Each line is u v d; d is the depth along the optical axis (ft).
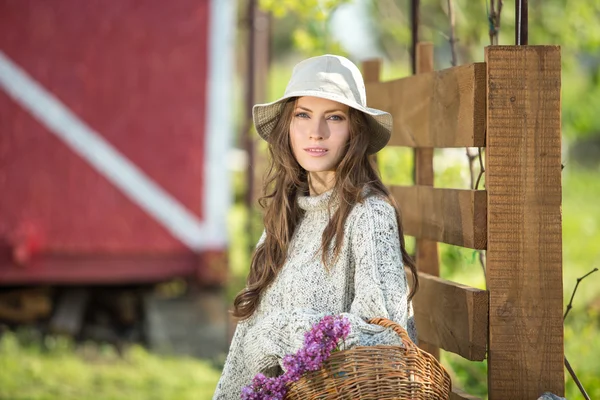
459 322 12.61
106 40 39.47
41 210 38.88
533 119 11.65
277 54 102.73
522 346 11.73
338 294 12.00
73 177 39.19
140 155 39.78
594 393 18.34
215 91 40.37
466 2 28.19
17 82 38.78
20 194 38.75
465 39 28.53
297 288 12.26
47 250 38.83
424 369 10.41
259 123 13.47
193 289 42.63
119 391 27.17
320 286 12.11
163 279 40.14
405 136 15.35
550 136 11.67
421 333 14.58
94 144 39.37
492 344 11.73
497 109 11.65
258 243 13.46
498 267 11.73
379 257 11.54
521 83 11.65
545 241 11.71
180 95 40.14
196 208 40.16
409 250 21.01
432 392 10.43
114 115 39.55
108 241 39.45
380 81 17.92
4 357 31.32
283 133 12.92
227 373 13.06
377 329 10.87
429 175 15.14
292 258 12.65
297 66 12.67
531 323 11.73
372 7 41.45
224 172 40.45
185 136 40.16
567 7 29.78
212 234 40.29
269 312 12.71
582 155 89.25
